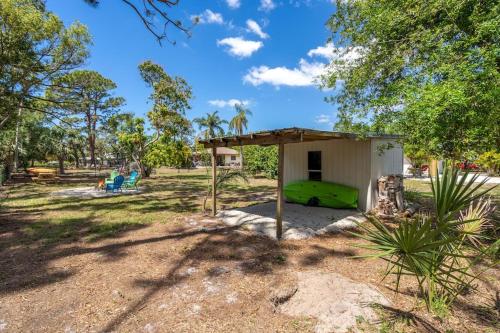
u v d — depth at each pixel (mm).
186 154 19859
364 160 7230
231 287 3129
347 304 2635
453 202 2350
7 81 9484
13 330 2340
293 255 4164
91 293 2992
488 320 2449
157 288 3107
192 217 6824
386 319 2439
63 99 11750
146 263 3852
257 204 8594
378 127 4941
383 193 6844
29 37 8992
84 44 10586
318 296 2811
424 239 1937
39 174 15594
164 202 9203
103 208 8062
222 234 5309
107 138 32500
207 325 2422
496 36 3457
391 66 5363
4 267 3703
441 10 4367
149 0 5312
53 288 3104
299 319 2506
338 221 6164
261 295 2943
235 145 6262
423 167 19000
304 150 8797
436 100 3490
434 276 2191
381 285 3141
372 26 5438
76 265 3783
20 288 3102
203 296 2926
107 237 5141
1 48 8672
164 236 5199
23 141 19766
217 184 7312
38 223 6195
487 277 3266
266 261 3922
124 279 3338
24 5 8727
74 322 2465
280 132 4711
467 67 3520
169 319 2510
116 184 11641
